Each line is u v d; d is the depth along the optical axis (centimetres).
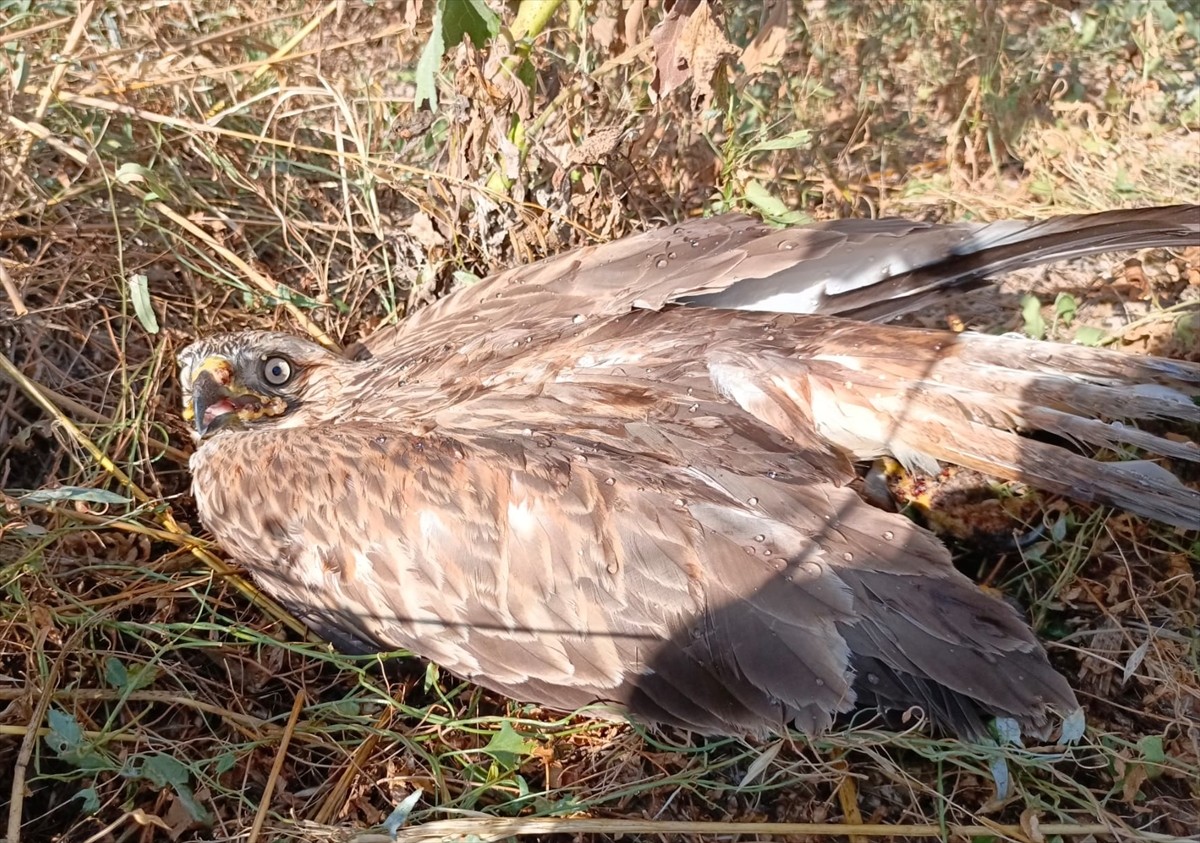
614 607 67
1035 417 69
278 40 101
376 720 71
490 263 87
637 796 69
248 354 78
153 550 78
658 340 74
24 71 85
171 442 82
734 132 89
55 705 69
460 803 68
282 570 72
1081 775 69
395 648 72
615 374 73
